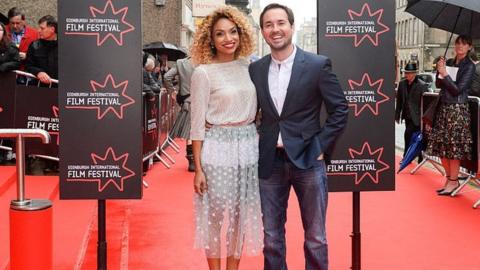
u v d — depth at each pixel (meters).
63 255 5.21
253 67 4.11
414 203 7.71
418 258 5.45
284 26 3.91
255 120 4.25
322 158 4.04
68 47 4.07
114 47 4.09
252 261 5.32
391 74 4.39
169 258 5.36
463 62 7.60
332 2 4.32
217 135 4.07
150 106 9.38
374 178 4.46
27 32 9.70
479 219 6.89
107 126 4.14
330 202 7.74
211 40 4.13
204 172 4.11
